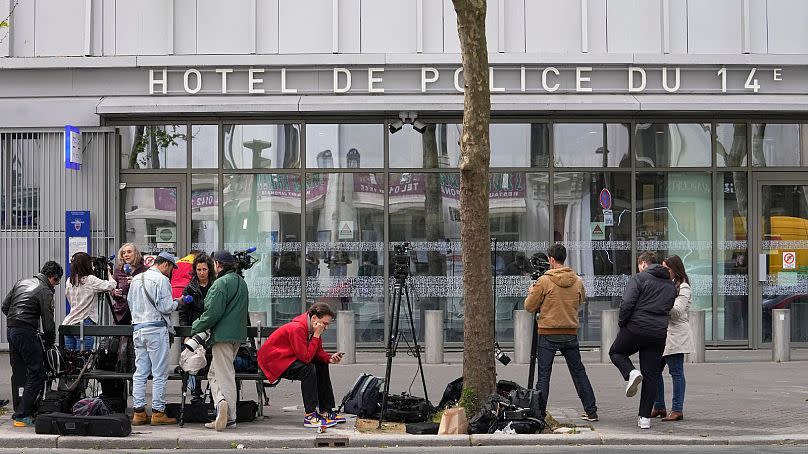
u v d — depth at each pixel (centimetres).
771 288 1705
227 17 1658
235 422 1045
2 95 1650
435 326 1522
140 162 1670
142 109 1596
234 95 1639
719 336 1703
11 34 1653
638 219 1692
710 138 1697
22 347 1012
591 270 1684
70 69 1645
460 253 1672
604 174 1686
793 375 1410
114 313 1201
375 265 1670
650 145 1694
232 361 1038
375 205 1675
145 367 1049
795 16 1678
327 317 1042
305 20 1658
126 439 969
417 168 1673
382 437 978
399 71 1638
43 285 1023
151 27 1658
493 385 1044
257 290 1670
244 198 1675
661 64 1638
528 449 949
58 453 935
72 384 1046
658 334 1013
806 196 1708
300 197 1675
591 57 1628
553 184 1680
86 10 1655
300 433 1002
